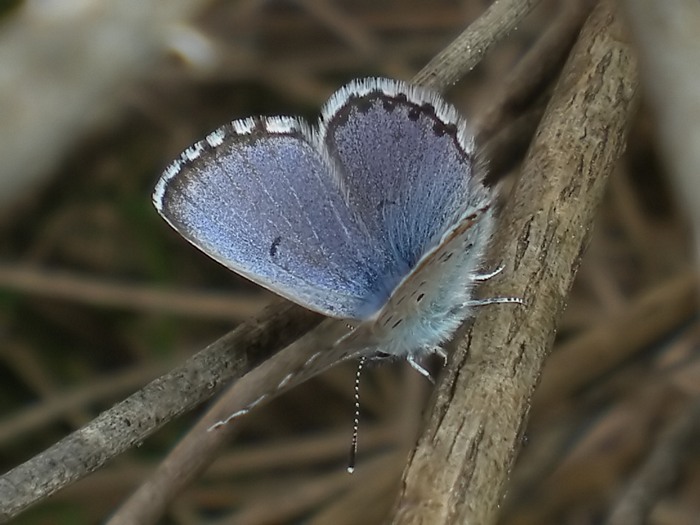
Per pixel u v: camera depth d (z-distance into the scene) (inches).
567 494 5.1
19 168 2.5
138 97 5.6
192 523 5.5
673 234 5.6
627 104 3.9
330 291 4.0
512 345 3.6
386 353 4.1
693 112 2.7
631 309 5.1
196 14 3.1
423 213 4.0
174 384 3.8
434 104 4.0
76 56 2.6
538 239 3.8
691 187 2.8
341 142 4.0
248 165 4.0
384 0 6.4
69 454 3.7
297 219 4.0
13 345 5.9
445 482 3.4
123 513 4.0
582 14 4.3
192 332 5.9
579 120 3.9
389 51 6.3
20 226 5.6
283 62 6.2
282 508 5.4
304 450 5.6
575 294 5.6
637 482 4.9
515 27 4.2
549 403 5.0
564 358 5.0
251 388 4.1
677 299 5.0
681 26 2.7
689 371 5.1
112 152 5.6
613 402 5.2
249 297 5.9
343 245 4.0
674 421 5.0
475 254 3.9
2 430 5.7
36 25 2.6
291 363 4.1
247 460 5.6
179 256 6.0
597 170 3.8
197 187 3.9
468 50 4.1
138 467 5.5
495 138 4.3
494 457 3.5
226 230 3.9
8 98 2.5
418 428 3.5
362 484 5.2
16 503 3.6
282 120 4.0
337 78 6.2
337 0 6.4
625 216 5.6
